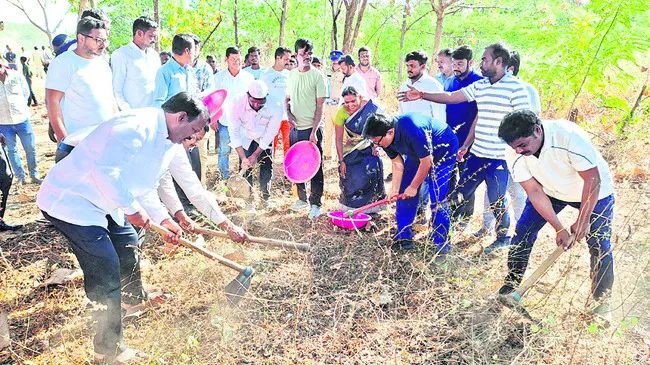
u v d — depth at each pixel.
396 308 3.46
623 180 5.70
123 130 2.56
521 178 3.19
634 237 4.18
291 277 3.92
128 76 4.58
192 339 2.84
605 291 3.18
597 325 3.05
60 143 3.45
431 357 2.95
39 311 3.43
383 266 4.04
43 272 3.94
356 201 5.21
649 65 6.77
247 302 3.53
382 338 3.14
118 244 3.19
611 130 6.92
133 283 3.36
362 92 5.00
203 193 3.40
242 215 5.21
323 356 2.98
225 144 5.98
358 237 4.68
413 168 4.25
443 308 3.43
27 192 6.06
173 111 2.73
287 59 5.89
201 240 4.46
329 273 3.99
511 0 11.66
